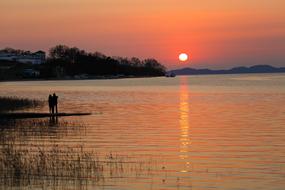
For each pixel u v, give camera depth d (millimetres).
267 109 76812
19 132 49344
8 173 30469
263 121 59156
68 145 41719
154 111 76062
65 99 110688
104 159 35312
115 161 34562
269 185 28109
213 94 128125
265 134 47688
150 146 41188
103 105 90188
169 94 132000
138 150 39250
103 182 28844
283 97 109500
